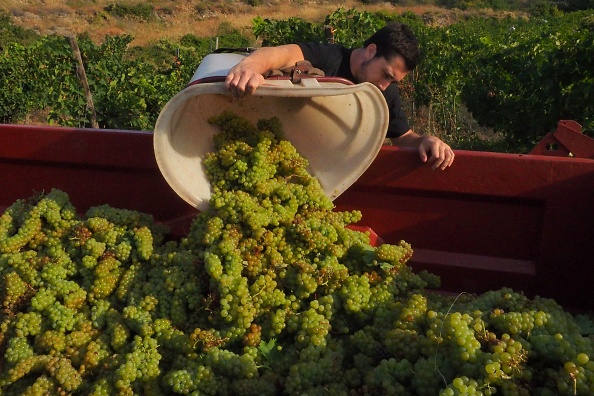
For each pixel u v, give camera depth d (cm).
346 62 338
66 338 246
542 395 194
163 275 262
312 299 257
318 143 295
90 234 282
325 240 265
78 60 1123
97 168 325
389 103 344
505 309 240
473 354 201
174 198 324
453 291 300
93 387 226
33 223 289
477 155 273
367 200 299
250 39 3778
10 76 1286
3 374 237
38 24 3772
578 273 281
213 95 283
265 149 282
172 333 242
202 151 294
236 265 251
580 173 262
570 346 201
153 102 1245
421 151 276
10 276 262
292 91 237
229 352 231
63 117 1129
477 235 291
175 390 222
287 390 220
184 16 4422
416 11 5125
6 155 327
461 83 1273
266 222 265
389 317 248
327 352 233
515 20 4156
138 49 3048
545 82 834
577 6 4850
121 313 260
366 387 216
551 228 275
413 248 303
